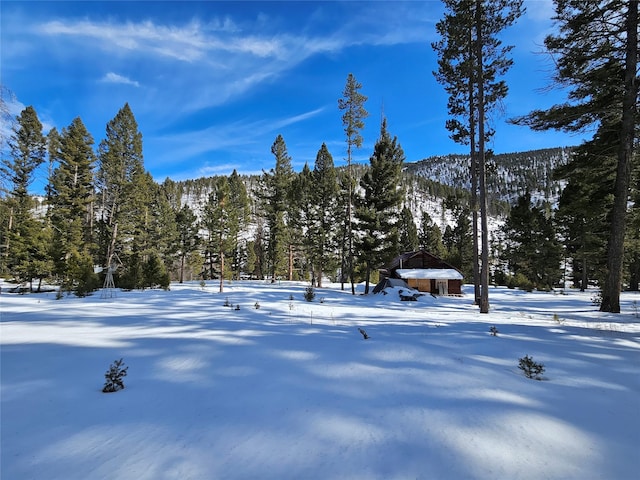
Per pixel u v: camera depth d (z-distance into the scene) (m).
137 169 38.59
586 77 12.99
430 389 3.90
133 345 6.30
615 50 12.57
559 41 13.20
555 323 10.38
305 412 3.28
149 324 9.15
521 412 3.26
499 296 26.45
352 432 2.86
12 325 8.95
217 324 9.23
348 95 30.09
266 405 3.47
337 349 5.85
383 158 27.20
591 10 12.66
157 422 3.11
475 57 17.39
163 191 51.72
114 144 37.06
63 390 3.99
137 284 28.55
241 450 2.59
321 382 4.16
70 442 2.75
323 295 24.58
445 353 5.55
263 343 6.42
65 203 34.19
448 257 47.09
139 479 2.23
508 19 15.55
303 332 7.85
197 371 4.70
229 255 51.75
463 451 2.55
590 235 25.77
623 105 12.56
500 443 2.68
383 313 13.95
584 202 20.56
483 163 15.84
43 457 2.53
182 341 6.64
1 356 5.53
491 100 17.47
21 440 2.79
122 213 36.94
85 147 34.97
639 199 17.16
